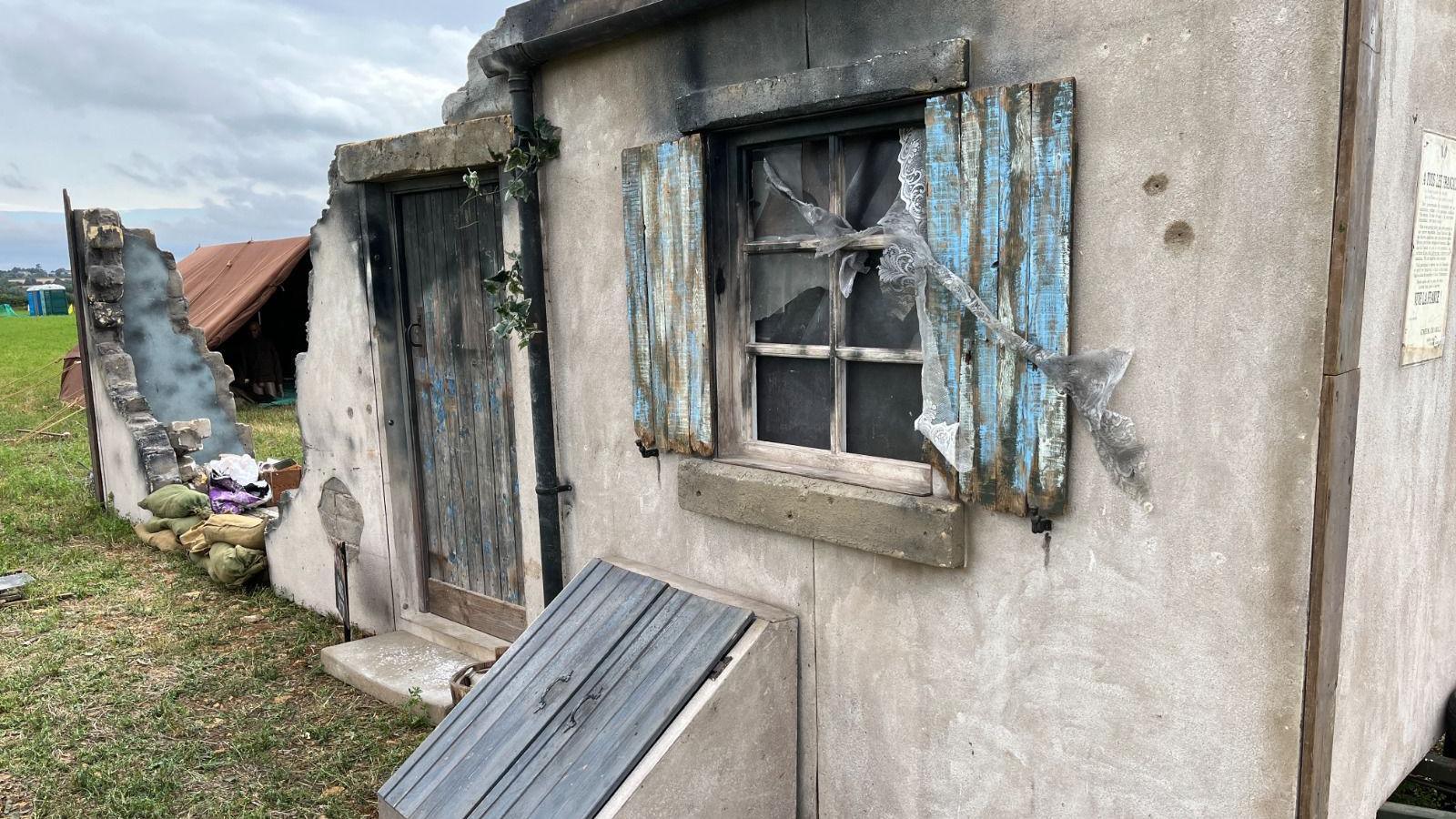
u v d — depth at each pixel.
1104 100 2.32
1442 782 3.18
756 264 3.36
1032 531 2.57
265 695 4.76
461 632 5.01
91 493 9.12
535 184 3.87
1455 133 2.66
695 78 3.25
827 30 2.87
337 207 5.16
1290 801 2.24
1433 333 2.71
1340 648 2.38
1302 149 2.06
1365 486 2.42
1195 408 2.27
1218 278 2.20
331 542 5.73
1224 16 2.13
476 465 4.84
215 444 9.79
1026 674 2.65
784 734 3.18
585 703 3.18
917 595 2.85
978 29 2.53
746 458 3.40
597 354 3.79
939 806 2.90
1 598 6.16
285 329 16.58
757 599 3.30
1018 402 2.52
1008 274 2.50
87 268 8.41
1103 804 2.54
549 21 3.62
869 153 2.98
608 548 3.91
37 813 3.78
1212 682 2.32
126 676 5.01
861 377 3.11
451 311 4.82
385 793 3.39
